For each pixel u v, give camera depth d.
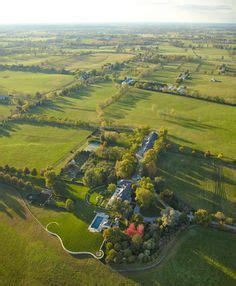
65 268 127.56
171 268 126.25
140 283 120.50
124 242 134.88
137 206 161.38
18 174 192.12
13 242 140.88
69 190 176.25
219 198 168.25
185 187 177.38
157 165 199.12
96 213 156.75
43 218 155.00
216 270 125.31
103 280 122.19
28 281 122.88
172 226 143.12
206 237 140.88
